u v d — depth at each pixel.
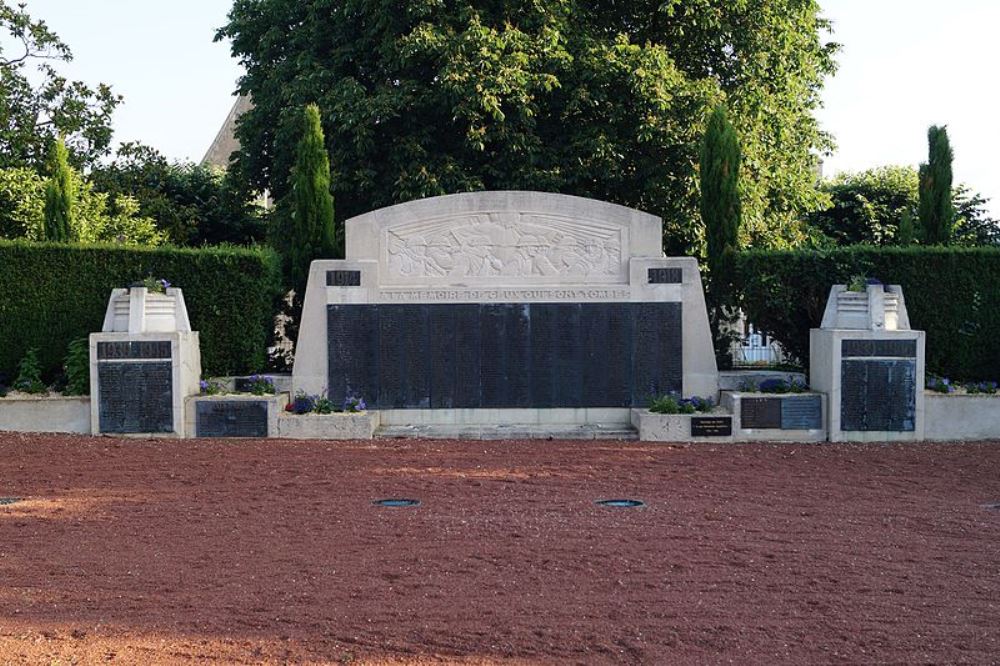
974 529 12.71
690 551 11.41
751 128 28.97
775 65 29.36
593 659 8.33
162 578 10.33
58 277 20.91
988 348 21.55
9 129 30.84
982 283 21.52
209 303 21.52
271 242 29.77
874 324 19.66
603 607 9.52
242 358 21.70
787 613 9.44
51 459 16.72
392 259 20.70
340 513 13.17
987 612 9.53
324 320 20.56
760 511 13.52
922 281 21.58
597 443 19.08
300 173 23.22
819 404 19.59
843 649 8.60
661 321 20.53
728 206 22.62
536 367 20.55
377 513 13.16
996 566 11.03
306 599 9.68
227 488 14.80
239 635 8.76
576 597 9.80
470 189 26.45
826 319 20.53
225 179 34.84
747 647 8.62
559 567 10.74
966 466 17.09
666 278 20.52
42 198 27.59
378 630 8.88
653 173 27.17
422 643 8.60
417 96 27.16
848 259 21.59
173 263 21.39
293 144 28.83
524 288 20.53
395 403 20.56
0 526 12.43
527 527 12.40
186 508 13.48
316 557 11.09
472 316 20.55
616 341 20.56
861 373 19.48
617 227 20.70
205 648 8.46
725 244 22.62
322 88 28.39
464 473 15.96
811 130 33.59
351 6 27.94
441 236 20.67
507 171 27.39
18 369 20.84
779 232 30.97
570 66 26.61
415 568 10.67
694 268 20.52
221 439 19.19
